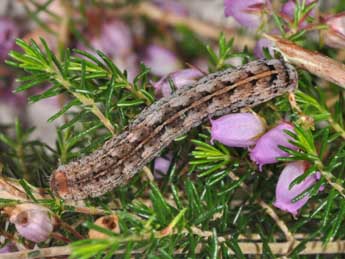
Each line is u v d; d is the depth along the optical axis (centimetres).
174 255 16
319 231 16
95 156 15
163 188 17
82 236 16
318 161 15
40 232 15
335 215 16
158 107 15
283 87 15
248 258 17
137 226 14
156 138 15
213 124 15
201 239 15
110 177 15
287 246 16
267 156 15
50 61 15
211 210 15
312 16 17
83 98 16
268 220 17
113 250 14
